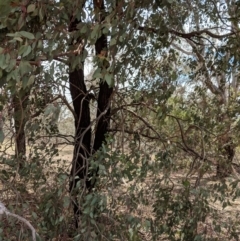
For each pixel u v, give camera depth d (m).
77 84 4.17
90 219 2.60
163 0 2.89
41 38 2.21
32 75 1.93
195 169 3.57
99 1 2.83
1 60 1.71
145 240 3.32
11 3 1.77
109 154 2.88
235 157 4.35
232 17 3.97
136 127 4.02
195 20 4.36
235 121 4.05
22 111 2.65
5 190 2.89
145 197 3.18
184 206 3.21
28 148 3.65
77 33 2.37
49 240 2.80
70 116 4.30
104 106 4.02
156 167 2.98
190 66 4.38
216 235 3.35
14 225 2.50
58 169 3.53
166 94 3.30
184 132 3.99
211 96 4.55
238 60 3.93
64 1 2.35
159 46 3.61
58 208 2.81
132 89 3.88
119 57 2.92
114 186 2.78
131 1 2.42
